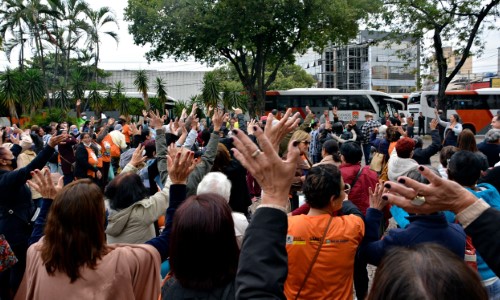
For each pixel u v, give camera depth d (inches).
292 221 114.0
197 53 1060.5
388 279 42.8
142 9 978.1
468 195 58.1
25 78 977.5
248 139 60.0
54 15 1205.1
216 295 73.7
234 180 187.0
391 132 319.0
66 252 84.0
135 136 425.7
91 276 84.6
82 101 1091.9
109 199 131.1
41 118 973.8
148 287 89.7
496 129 265.1
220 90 1142.3
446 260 42.4
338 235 109.3
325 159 209.2
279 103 1198.3
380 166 315.6
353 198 175.8
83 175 335.9
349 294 111.4
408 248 45.9
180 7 971.9
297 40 1051.9
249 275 56.8
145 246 92.0
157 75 1761.8
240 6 915.4
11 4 1162.6
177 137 223.8
